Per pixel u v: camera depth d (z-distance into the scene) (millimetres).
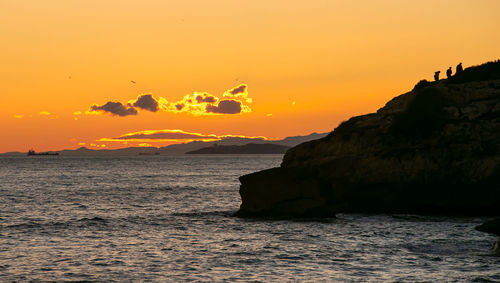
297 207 57781
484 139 60875
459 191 59938
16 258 37750
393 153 62750
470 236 44562
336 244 42062
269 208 59031
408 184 61188
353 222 53875
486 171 58625
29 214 63375
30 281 31891
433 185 60625
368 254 38031
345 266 34719
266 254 38812
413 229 48812
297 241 43688
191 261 36781
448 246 40250
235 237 46125
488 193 58844
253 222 55375
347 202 62156
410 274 32312
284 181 58875
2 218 59125
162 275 33188
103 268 34938
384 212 61781
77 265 35719
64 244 43250
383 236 45281
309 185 58094
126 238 46156
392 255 37500
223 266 35281
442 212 60469
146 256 38438
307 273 33156
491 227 46469
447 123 62719
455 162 60156
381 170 61688
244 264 35781
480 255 36938
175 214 63375
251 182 60031
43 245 42812
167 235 47656
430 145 61969
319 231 48625
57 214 63625
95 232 49625
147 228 52031
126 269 34656
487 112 63031
